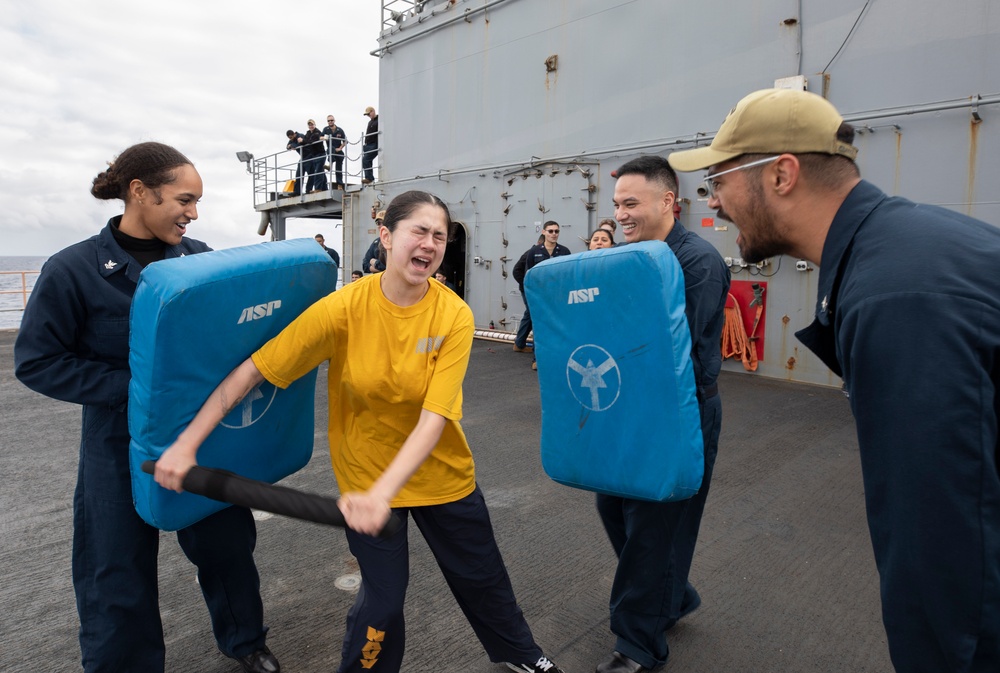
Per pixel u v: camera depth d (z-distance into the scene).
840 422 5.52
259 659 2.21
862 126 6.52
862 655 2.38
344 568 3.11
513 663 2.10
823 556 3.17
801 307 7.11
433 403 1.66
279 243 1.87
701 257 2.12
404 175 11.96
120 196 1.87
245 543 2.12
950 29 5.95
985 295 0.89
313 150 15.05
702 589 2.87
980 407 0.86
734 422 5.55
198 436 1.64
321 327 1.72
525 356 8.95
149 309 1.56
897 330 0.91
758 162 1.18
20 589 2.91
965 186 6.00
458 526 1.92
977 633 0.88
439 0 10.92
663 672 2.27
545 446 2.25
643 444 1.97
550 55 9.17
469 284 10.84
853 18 6.48
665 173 2.25
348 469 1.88
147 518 1.70
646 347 1.93
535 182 9.55
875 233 1.03
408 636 2.52
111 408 1.81
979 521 0.86
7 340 11.02
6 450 4.98
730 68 7.35
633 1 8.16
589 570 3.04
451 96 10.79
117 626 1.82
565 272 2.12
